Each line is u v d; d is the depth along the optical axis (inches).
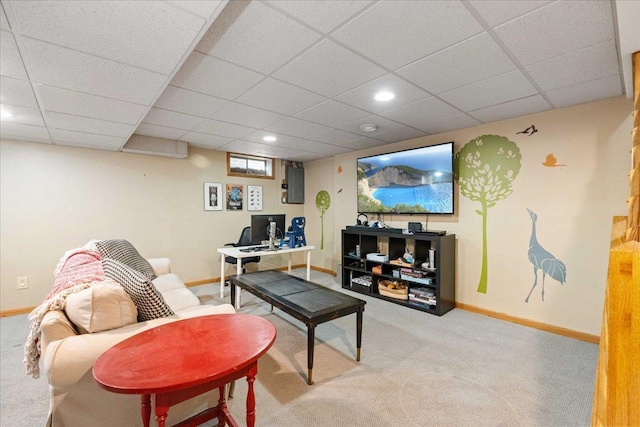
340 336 109.5
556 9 56.1
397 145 167.8
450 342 104.1
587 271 105.3
